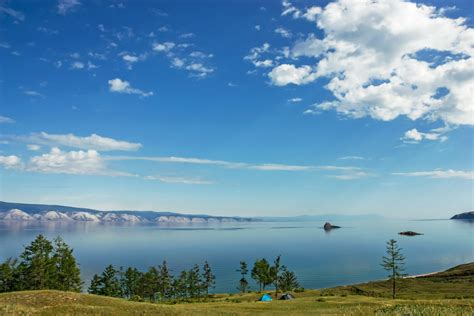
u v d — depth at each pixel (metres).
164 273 139.38
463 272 143.62
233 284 193.75
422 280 135.88
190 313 35.50
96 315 30.08
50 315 29.14
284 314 39.19
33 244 98.69
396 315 23.28
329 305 52.88
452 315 21.36
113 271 119.69
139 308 36.50
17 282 95.75
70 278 100.25
